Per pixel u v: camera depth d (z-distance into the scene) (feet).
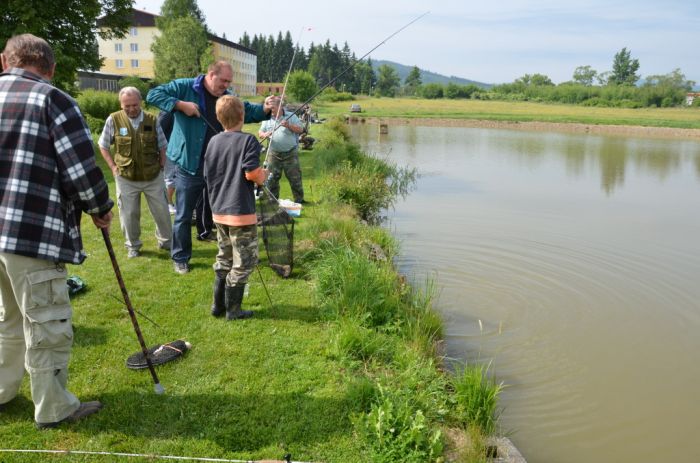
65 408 9.73
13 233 8.37
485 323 18.07
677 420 13.33
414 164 60.75
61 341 9.33
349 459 9.45
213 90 16.85
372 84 420.36
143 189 18.60
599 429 12.85
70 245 9.01
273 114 18.98
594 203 40.22
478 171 56.13
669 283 22.63
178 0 227.61
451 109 211.00
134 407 10.47
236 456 9.35
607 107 270.67
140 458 9.14
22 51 8.65
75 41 50.98
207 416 10.36
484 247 26.86
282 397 11.04
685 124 150.10
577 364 15.75
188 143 16.65
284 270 17.79
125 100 17.47
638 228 32.30
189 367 11.99
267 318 14.66
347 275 16.28
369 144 84.12
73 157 8.59
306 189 33.71
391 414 10.03
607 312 19.49
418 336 14.55
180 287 16.39
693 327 18.56
